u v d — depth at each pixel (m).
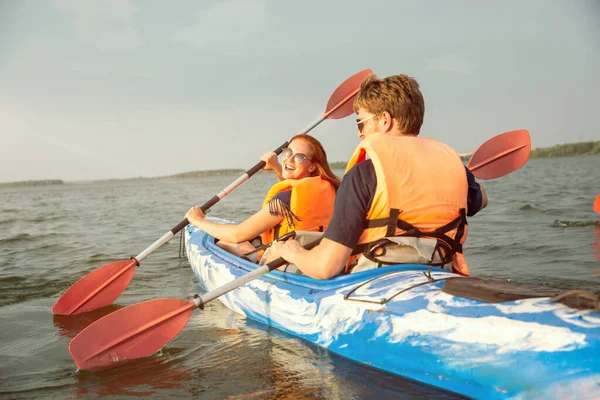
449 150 2.39
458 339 1.83
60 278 4.50
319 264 2.24
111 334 2.46
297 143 3.04
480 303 1.87
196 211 3.31
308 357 2.37
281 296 2.70
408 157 2.24
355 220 2.20
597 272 3.88
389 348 2.08
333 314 2.34
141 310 2.53
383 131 2.41
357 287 2.31
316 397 1.97
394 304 2.09
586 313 1.63
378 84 2.41
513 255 4.71
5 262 5.29
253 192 17.30
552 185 13.90
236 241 3.03
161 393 2.11
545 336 1.62
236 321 3.03
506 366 1.70
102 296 3.60
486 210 8.47
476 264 4.43
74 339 2.39
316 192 2.94
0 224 9.52
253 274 2.60
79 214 11.26
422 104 2.41
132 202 14.77
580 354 1.54
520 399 1.68
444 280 2.13
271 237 3.23
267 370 2.26
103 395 2.11
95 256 5.55
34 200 18.61
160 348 2.56
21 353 2.68
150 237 6.98
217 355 2.49
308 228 2.94
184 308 2.60
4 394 2.14
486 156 3.24
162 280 4.34
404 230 2.24
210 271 3.54
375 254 2.29
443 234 2.30
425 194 2.24
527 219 7.04
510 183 16.44
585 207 8.08
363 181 2.20
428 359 1.93
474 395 1.82
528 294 1.83
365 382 2.05
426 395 1.90
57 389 2.19
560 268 4.08
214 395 2.05
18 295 3.97
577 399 1.54
